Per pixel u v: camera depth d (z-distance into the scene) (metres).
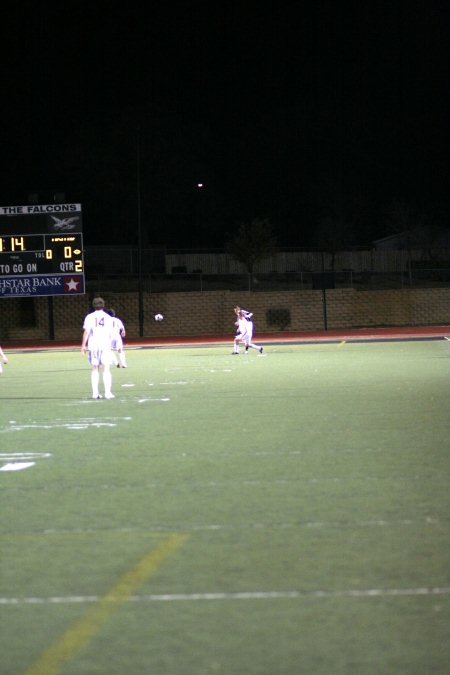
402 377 46.56
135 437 27.64
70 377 52.06
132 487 20.02
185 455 24.09
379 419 30.44
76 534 15.99
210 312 107.00
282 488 19.52
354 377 47.16
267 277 131.25
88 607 12.14
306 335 98.31
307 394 39.16
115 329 58.06
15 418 33.06
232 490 19.42
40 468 22.66
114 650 10.63
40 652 10.64
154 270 132.50
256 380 46.75
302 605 11.97
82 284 90.12
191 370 54.72
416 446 24.70
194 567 13.78
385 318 110.12
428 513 16.97
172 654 10.46
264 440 26.39
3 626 11.52
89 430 29.42
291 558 14.14
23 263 90.19
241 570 13.56
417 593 12.34
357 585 12.73
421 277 134.62
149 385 45.12
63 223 89.94
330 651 10.42
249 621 11.43
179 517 17.05
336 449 24.50
